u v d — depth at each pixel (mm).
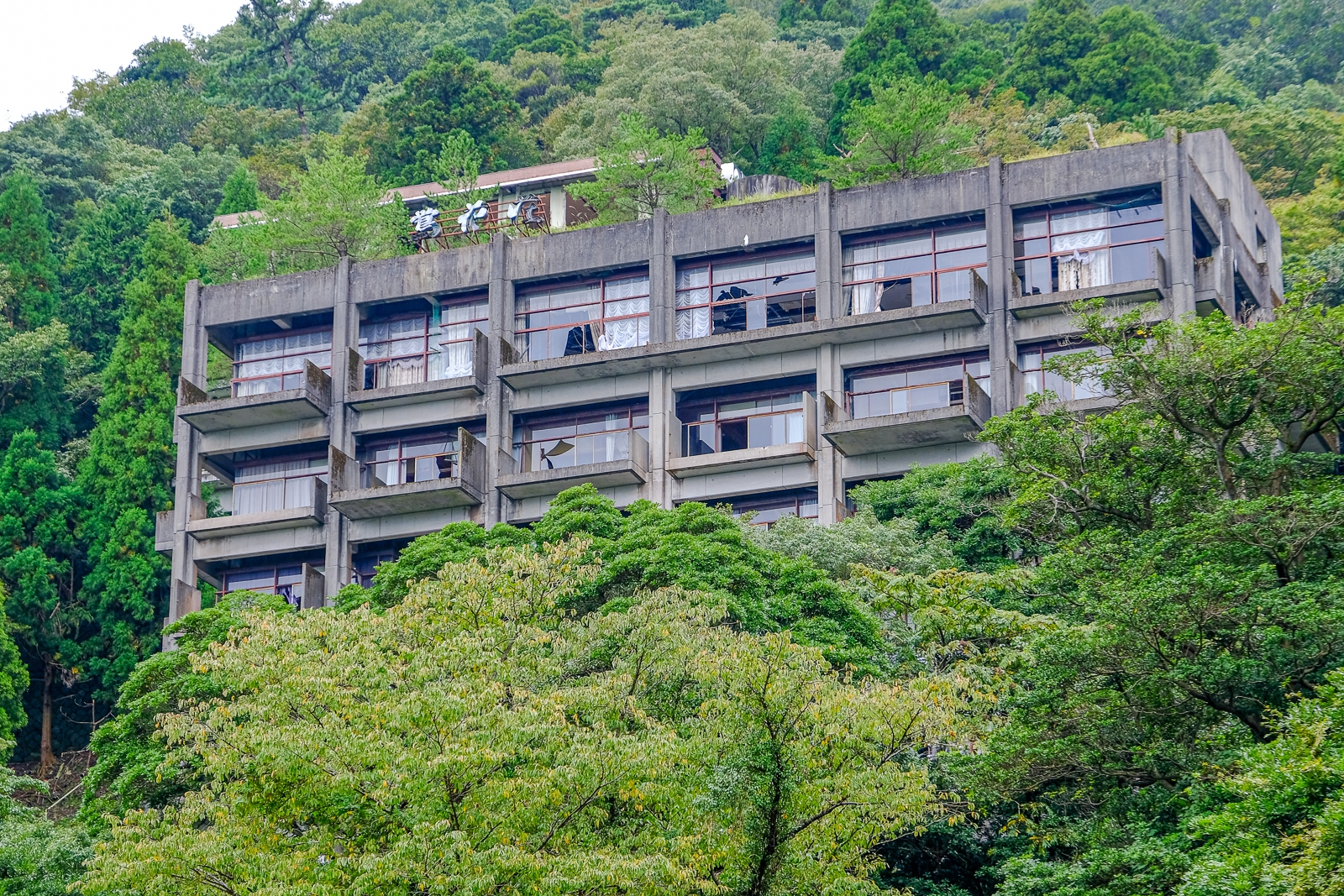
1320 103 106375
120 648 64562
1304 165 92375
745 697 28547
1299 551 31469
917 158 70688
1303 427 36688
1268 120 93438
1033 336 59250
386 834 28812
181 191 100875
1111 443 36531
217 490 70562
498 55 128000
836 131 92562
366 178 76312
